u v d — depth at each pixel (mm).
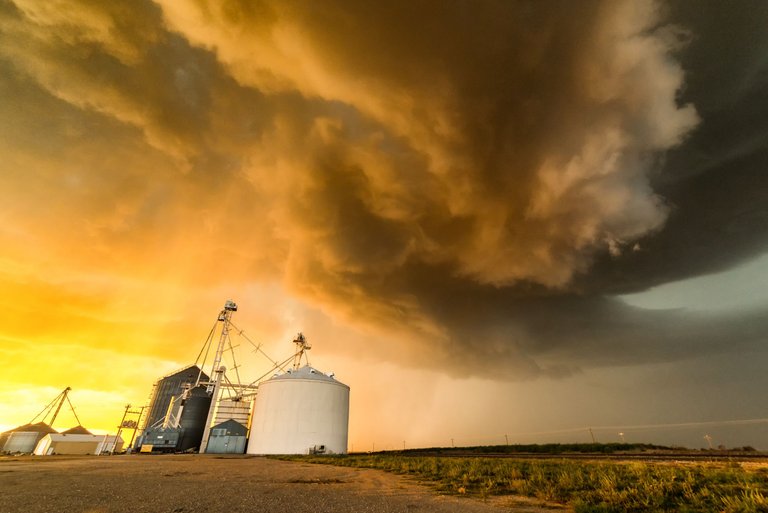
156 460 33594
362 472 20875
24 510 9391
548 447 45719
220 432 57719
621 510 9344
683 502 9773
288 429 54594
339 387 61656
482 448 56125
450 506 10312
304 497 11805
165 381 79875
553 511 9648
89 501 10617
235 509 9734
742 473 12656
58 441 53219
